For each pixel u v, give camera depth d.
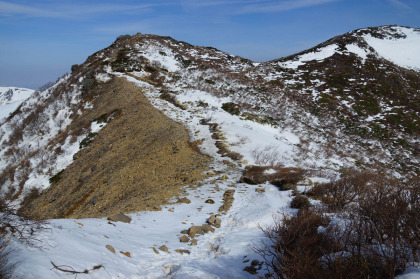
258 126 22.95
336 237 4.22
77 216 12.06
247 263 4.36
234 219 6.84
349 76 43.06
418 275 2.76
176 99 26.17
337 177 11.15
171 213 7.45
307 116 29.97
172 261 4.61
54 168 20.20
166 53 43.62
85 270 3.32
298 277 3.32
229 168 12.74
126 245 4.66
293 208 7.20
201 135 17.78
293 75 43.88
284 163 14.38
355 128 29.11
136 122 21.44
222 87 32.59
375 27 64.81
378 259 3.33
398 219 3.68
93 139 22.11
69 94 32.41
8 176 22.11
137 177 13.53
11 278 2.64
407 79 43.81
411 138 27.95
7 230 3.40
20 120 33.75
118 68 34.66
